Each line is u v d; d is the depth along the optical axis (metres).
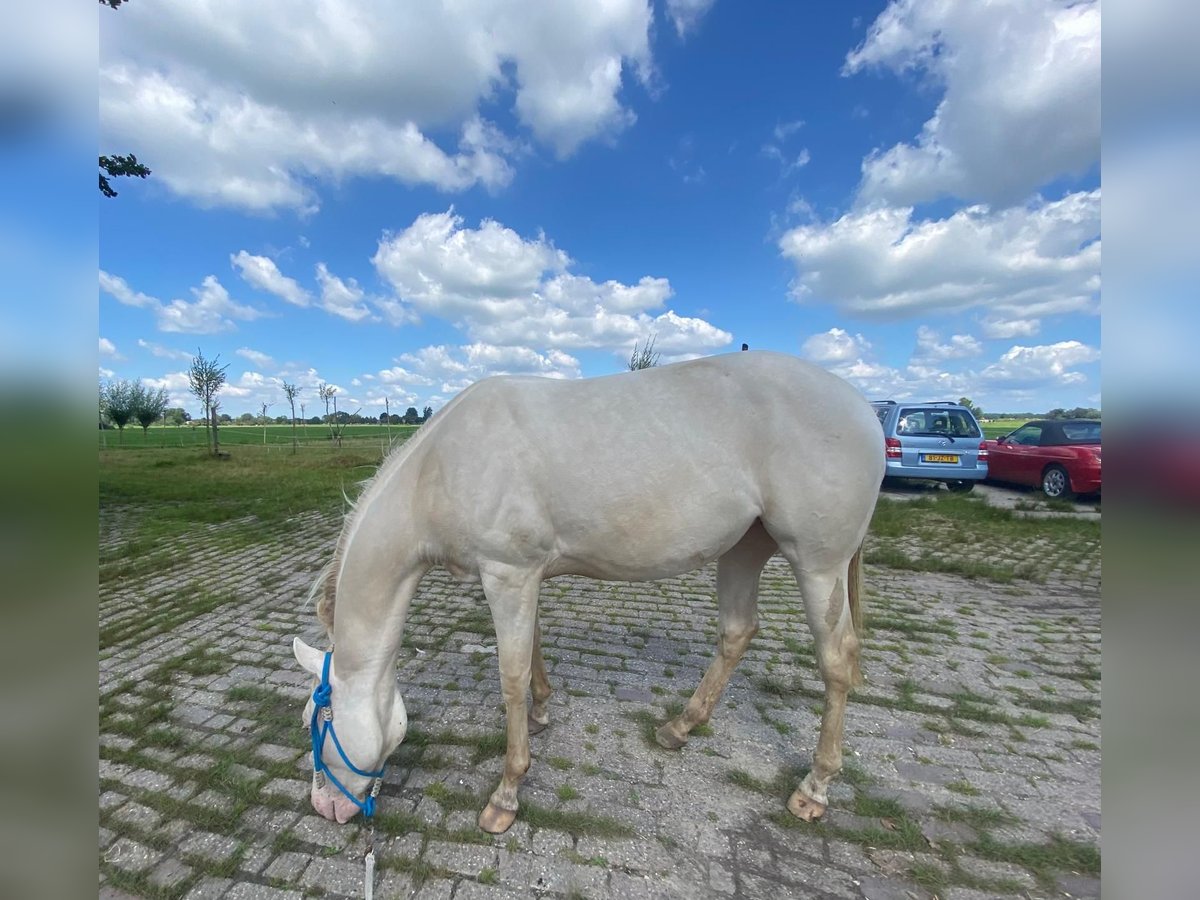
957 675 3.21
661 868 1.87
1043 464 9.17
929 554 5.76
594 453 1.99
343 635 2.04
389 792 2.21
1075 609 4.29
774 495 2.02
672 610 4.26
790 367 2.13
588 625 3.93
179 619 3.95
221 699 2.90
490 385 2.20
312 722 1.99
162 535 6.54
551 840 1.98
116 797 2.18
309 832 2.02
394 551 2.06
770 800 2.19
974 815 2.10
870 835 1.99
